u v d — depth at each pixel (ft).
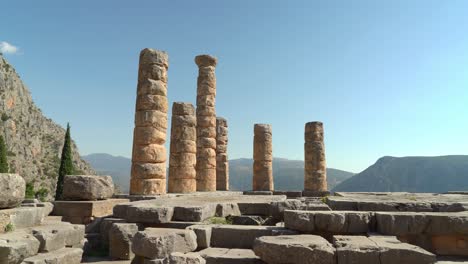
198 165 79.10
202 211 28.89
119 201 46.11
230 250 23.50
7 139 258.37
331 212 24.62
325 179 86.22
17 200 24.76
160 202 34.40
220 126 102.78
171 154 66.49
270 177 90.68
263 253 20.29
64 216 41.09
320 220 24.12
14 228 23.75
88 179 42.39
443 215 23.52
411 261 18.35
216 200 38.27
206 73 82.33
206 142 80.02
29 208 25.99
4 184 23.56
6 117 268.41
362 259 18.63
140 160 54.70
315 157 85.87
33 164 273.54
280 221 31.32
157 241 21.85
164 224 28.22
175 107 67.62
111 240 28.02
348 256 18.78
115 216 32.68
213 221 29.78
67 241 26.09
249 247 24.58
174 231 23.56
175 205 30.14
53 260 22.36
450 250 23.41
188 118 67.41
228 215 31.91
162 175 55.67
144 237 22.22
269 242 20.33
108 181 44.55
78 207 41.06
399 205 30.89
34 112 325.42
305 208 31.42
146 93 56.24
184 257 19.42
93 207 40.93
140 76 57.41
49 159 299.99
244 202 33.81
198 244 24.59
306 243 19.97
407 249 18.52
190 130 67.31
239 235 24.94
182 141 66.18
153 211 28.27
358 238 21.53
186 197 47.26
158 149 55.67
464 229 23.07
